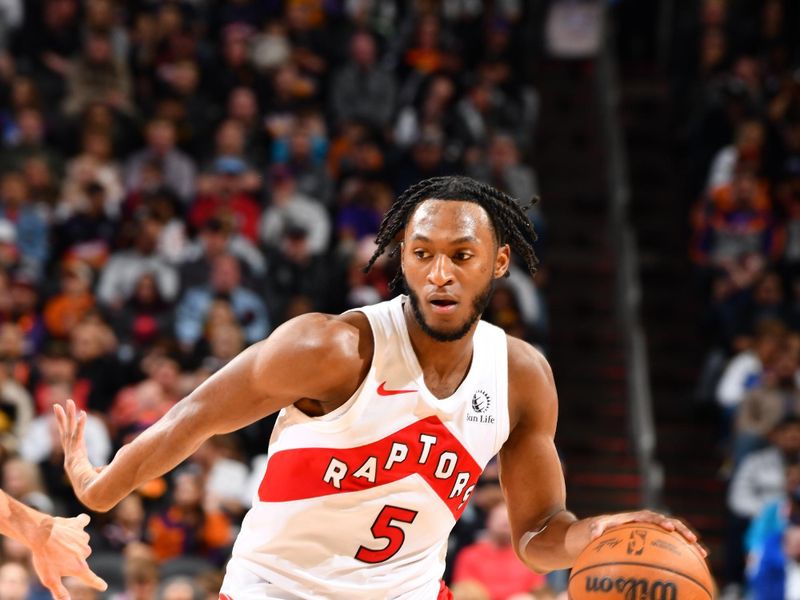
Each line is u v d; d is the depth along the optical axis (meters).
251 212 27.08
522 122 31.00
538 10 34.31
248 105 29.27
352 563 7.71
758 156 29.17
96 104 28.31
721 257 28.02
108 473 7.78
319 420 7.44
